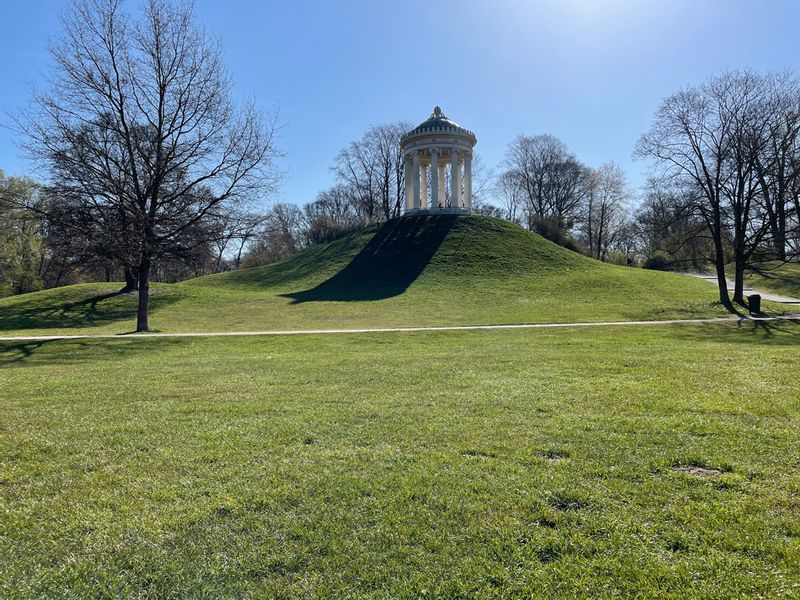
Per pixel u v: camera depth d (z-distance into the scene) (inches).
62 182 901.2
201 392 400.8
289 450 251.9
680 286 1565.0
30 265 2105.1
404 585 146.6
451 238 2055.9
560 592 142.6
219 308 1413.6
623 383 395.2
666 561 154.3
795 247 1274.6
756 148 1172.5
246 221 1035.9
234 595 143.5
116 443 268.4
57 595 144.9
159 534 174.1
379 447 254.4
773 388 368.8
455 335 860.6
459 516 182.7
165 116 983.6
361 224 2883.9
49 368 580.7
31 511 192.1
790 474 211.6
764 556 154.9
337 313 1304.1
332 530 174.7
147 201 1043.3
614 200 3139.8
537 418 299.9
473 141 2293.3
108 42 937.5
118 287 1611.7
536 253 1972.2
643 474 214.5
